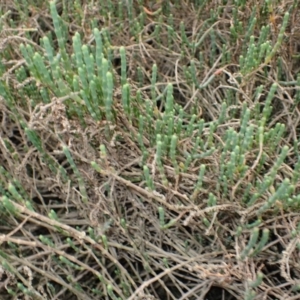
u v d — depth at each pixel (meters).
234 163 0.92
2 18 1.21
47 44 0.84
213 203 0.96
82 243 1.02
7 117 1.29
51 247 0.99
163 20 1.49
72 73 0.98
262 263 1.04
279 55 1.29
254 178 1.06
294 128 1.20
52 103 0.94
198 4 1.46
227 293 1.12
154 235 1.16
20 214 0.95
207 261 1.05
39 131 1.16
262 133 0.93
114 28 1.42
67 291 1.14
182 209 1.01
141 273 1.13
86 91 0.92
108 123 0.99
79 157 1.04
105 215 1.10
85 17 1.38
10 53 1.28
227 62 1.33
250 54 1.10
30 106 1.10
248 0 1.34
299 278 1.04
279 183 1.05
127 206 1.18
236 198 1.04
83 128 1.02
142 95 1.24
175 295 1.14
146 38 1.40
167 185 0.98
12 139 1.35
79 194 1.08
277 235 1.01
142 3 1.39
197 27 1.44
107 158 1.05
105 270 1.04
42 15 1.48
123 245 1.10
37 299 1.00
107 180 1.07
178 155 1.06
